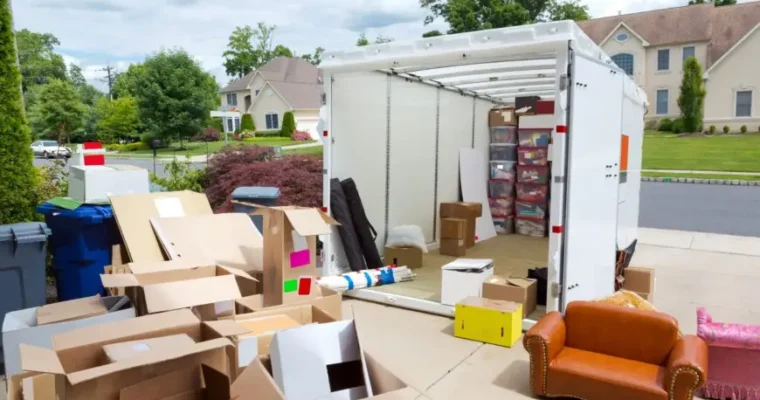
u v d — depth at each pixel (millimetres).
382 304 5559
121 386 2188
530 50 4594
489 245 8406
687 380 3062
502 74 7070
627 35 34156
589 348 3682
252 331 3166
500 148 9430
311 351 2457
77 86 69500
